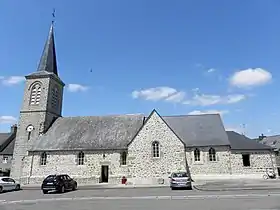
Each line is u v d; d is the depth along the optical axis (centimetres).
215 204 1219
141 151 2705
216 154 2761
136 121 3167
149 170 2645
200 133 2959
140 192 1944
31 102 3353
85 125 3244
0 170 4250
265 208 1063
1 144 4453
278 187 1822
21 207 1361
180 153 2655
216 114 3212
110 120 3259
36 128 3222
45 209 1263
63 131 3194
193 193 1728
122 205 1305
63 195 1923
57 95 3591
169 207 1182
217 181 2519
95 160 2850
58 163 2903
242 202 1250
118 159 2809
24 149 3173
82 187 2484
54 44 3816
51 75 3422
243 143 2922
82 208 1254
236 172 2773
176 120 3231
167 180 2594
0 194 2150
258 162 2805
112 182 2750
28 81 3438
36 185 2805
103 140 2956
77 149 2900
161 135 2722
